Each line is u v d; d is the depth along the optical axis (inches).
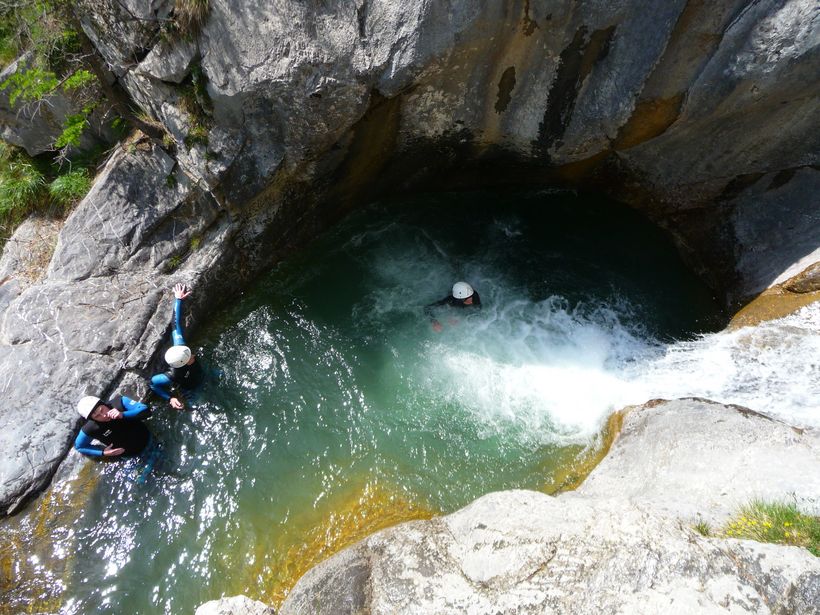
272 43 215.2
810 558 147.7
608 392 262.5
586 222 333.4
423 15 209.2
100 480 235.3
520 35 227.5
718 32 223.6
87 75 255.6
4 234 294.7
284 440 251.6
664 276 311.1
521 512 181.6
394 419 258.7
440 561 176.2
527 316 299.1
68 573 214.4
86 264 272.5
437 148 297.4
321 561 212.4
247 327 287.9
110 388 251.1
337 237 325.7
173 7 211.5
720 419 213.9
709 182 292.8
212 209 274.5
